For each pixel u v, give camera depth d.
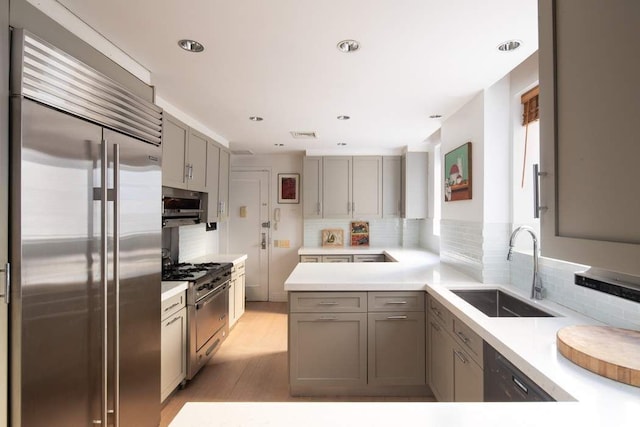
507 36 1.76
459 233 2.95
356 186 4.84
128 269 1.76
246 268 5.30
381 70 2.18
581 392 0.99
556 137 0.85
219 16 1.59
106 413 1.54
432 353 2.41
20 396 1.20
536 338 1.44
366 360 2.52
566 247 0.81
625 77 0.67
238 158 5.29
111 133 1.62
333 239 5.19
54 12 1.47
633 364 1.06
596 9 0.74
